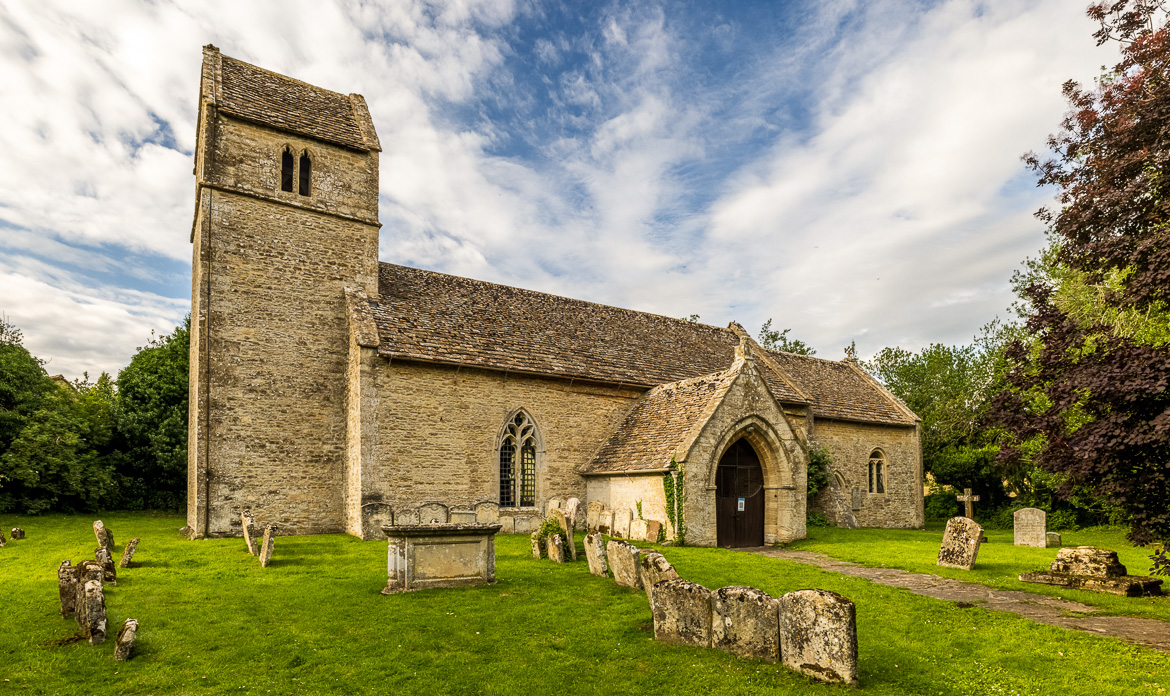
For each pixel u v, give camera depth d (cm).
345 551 1645
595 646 862
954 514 3700
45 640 880
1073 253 1089
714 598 852
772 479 2139
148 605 1066
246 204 2098
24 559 1592
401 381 2039
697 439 1916
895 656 814
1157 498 948
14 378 2906
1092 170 1088
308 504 2061
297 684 739
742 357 2106
